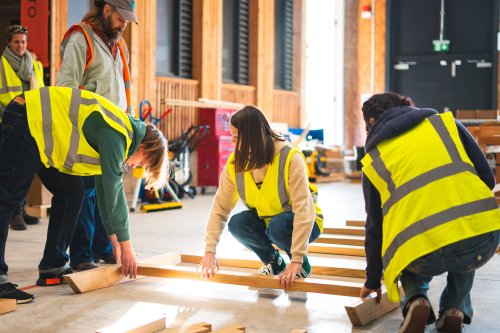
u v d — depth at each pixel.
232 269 3.93
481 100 13.66
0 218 2.99
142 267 3.48
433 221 2.34
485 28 13.54
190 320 2.81
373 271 2.61
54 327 2.69
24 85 5.67
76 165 3.02
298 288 3.04
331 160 13.23
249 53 11.49
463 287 2.59
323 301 3.15
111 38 3.79
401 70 14.10
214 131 9.38
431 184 2.39
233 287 3.44
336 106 13.94
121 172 3.01
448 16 13.75
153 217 6.71
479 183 2.40
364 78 13.98
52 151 2.99
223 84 10.67
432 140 2.46
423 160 2.42
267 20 11.64
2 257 3.04
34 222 6.02
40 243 4.94
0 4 7.96
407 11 13.98
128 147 3.03
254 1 11.41
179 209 7.50
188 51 10.09
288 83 12.67
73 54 3.63
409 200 2.39
